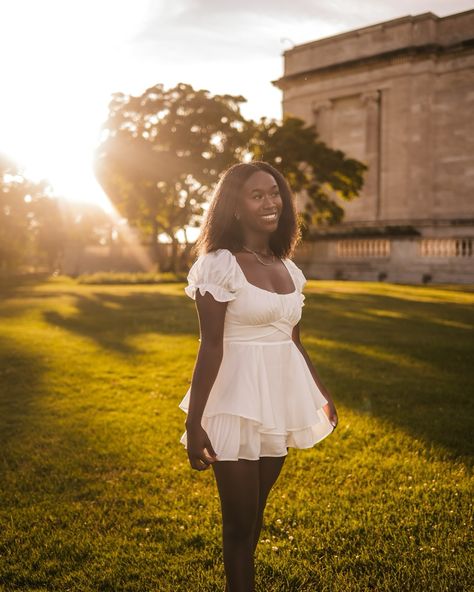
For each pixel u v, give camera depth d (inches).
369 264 1804.9
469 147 1915.6
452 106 1941.4
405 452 249.6
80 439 267.6
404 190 1994.3
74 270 2706.7
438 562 158.9
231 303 122.9
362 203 2078.0
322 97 2145.7
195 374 118.6
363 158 2086.6
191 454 116.6
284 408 128.0
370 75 2043.6
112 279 1577.3
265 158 1604.3
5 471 229.9
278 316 125.1
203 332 120.3
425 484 211.0
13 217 1907.0
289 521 186.2
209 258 124.3
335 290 1128.2
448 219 1849.2
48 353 474.3
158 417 301.7
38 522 186.1
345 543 170.6
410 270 1742.1
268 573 155.8
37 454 247.6
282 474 227.1
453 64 1932.8
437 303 864.9
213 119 1614.2
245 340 124.0
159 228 1930.4
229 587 121.0
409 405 323.0
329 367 415.8
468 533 175.5
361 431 277.1
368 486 213.2
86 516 190.4
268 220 130.0
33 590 148.2
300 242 149.9
